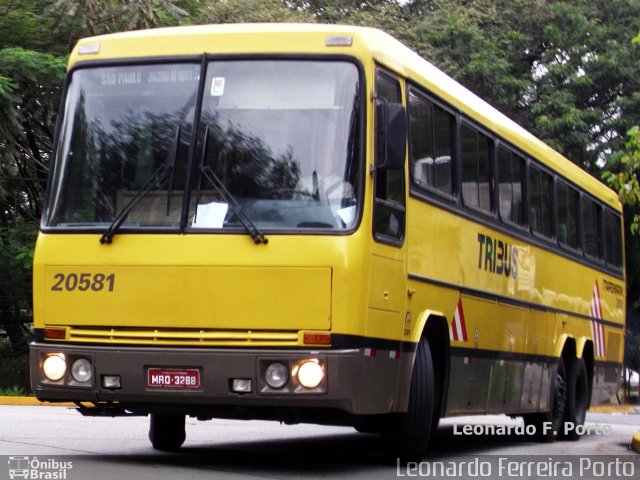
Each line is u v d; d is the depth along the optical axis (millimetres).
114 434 17438
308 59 12508
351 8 48656
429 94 14484
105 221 12539
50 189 12844
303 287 11922
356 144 12250
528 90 44250
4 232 34250
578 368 22641
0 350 34344
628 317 51375
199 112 12516
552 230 20891
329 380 11789
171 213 12320
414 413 13883
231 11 41562
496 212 17188
